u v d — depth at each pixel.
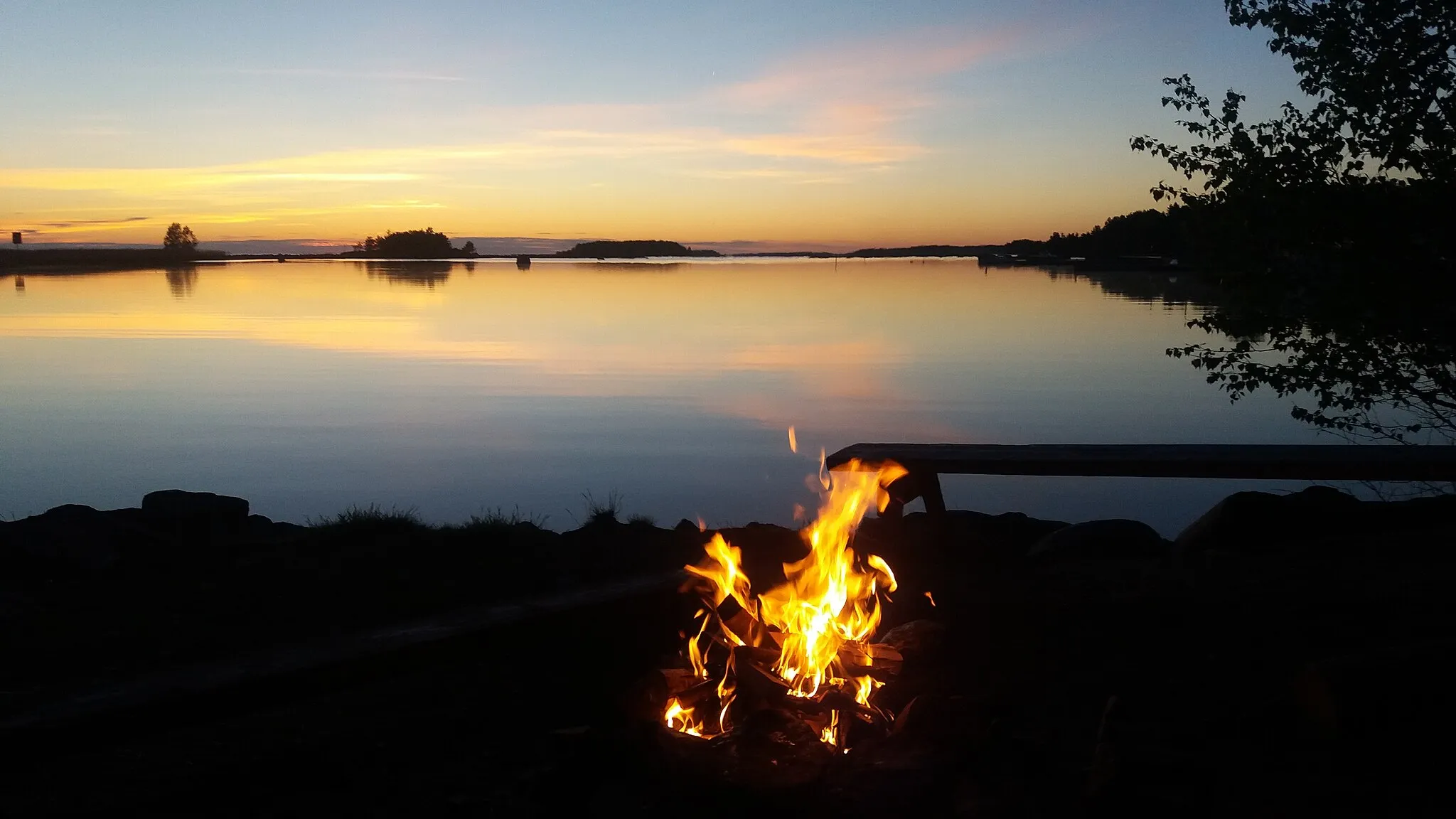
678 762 2.93
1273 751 3.11
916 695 3.71
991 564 5.47
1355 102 6.20
